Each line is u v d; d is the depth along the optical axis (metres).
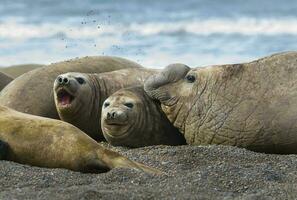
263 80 33.44
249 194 24.42
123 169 26.58
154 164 29.70
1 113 29.55
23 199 23.34
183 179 25.84
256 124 32.91
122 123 35.56
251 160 30.05
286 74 33.12
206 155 30.70
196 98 35.00
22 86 41.22
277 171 27.66
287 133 32.31
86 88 39.06
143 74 40.91
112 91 40.25
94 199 23.12
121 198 23.27
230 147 31.69
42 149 28.27
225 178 26.03
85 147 27.89
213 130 34.19
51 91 41.38
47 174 26.59
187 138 35.44
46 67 43.25
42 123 28.81
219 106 34.16
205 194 24.20
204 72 35.31
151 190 24.14
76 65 44.22
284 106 32.53
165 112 36.12
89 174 27.11
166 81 36.16
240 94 33.75
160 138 36.47
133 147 36.25
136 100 36.31
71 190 24.08
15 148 28.53
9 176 26.31
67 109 38.56
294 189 24.67
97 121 39.84
